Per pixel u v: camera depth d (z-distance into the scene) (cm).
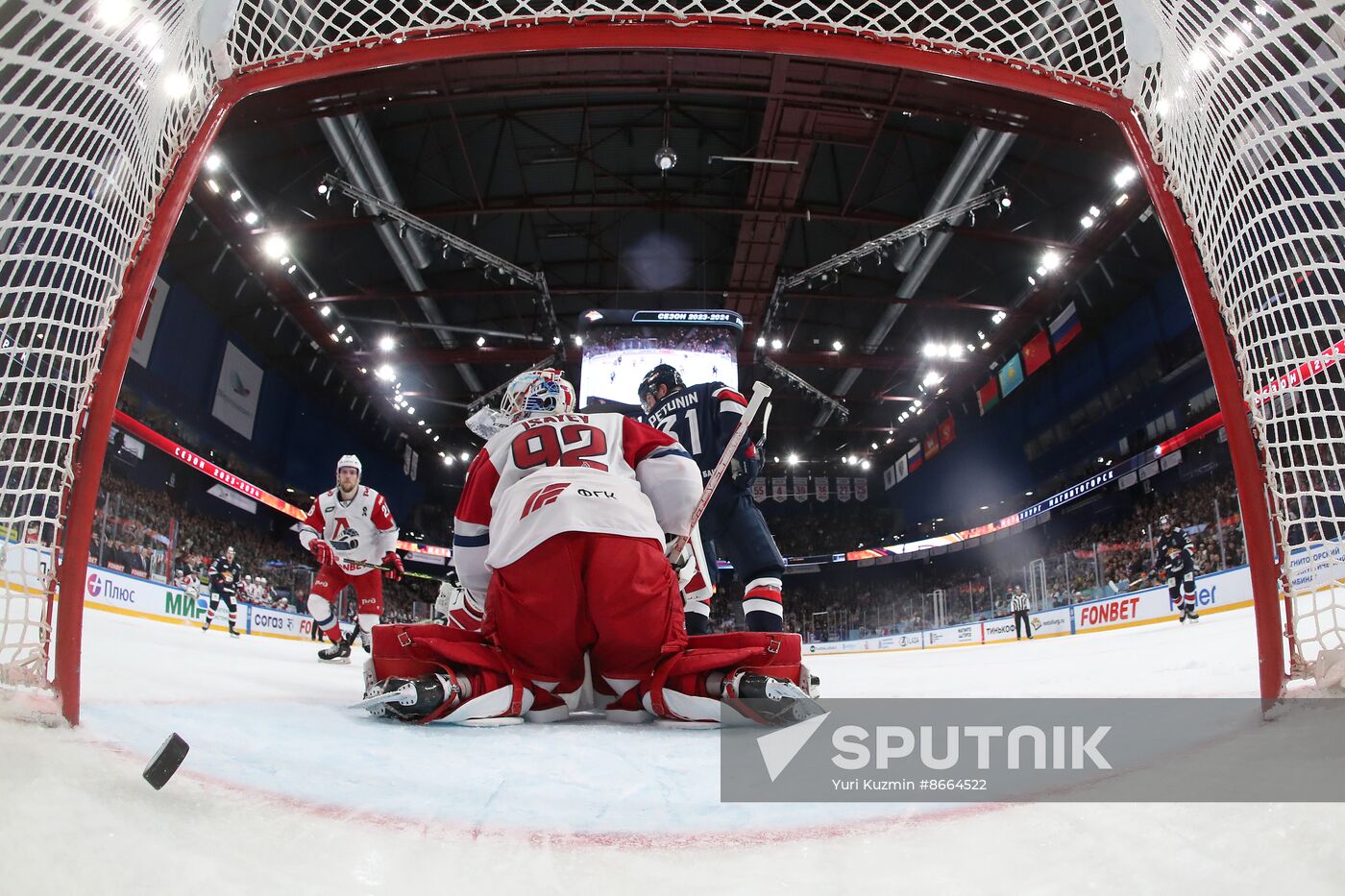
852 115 1611
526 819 113
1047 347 2427
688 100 1731
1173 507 1995
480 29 212
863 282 2355
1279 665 160
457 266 2275
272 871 87
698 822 112
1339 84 150
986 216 1997
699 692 220
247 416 2256
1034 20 209
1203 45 175
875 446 3459
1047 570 2016
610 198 2038
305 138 1730
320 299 2144
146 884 80
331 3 204
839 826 108
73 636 140
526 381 283
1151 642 710
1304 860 80
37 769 105
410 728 209
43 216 144
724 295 2270
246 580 1739
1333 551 158
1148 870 82
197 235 1848
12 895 74
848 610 3106
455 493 3488
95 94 150
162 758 107
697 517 266
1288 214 163
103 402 150
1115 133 1527
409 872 90
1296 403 167
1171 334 1977
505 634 239
